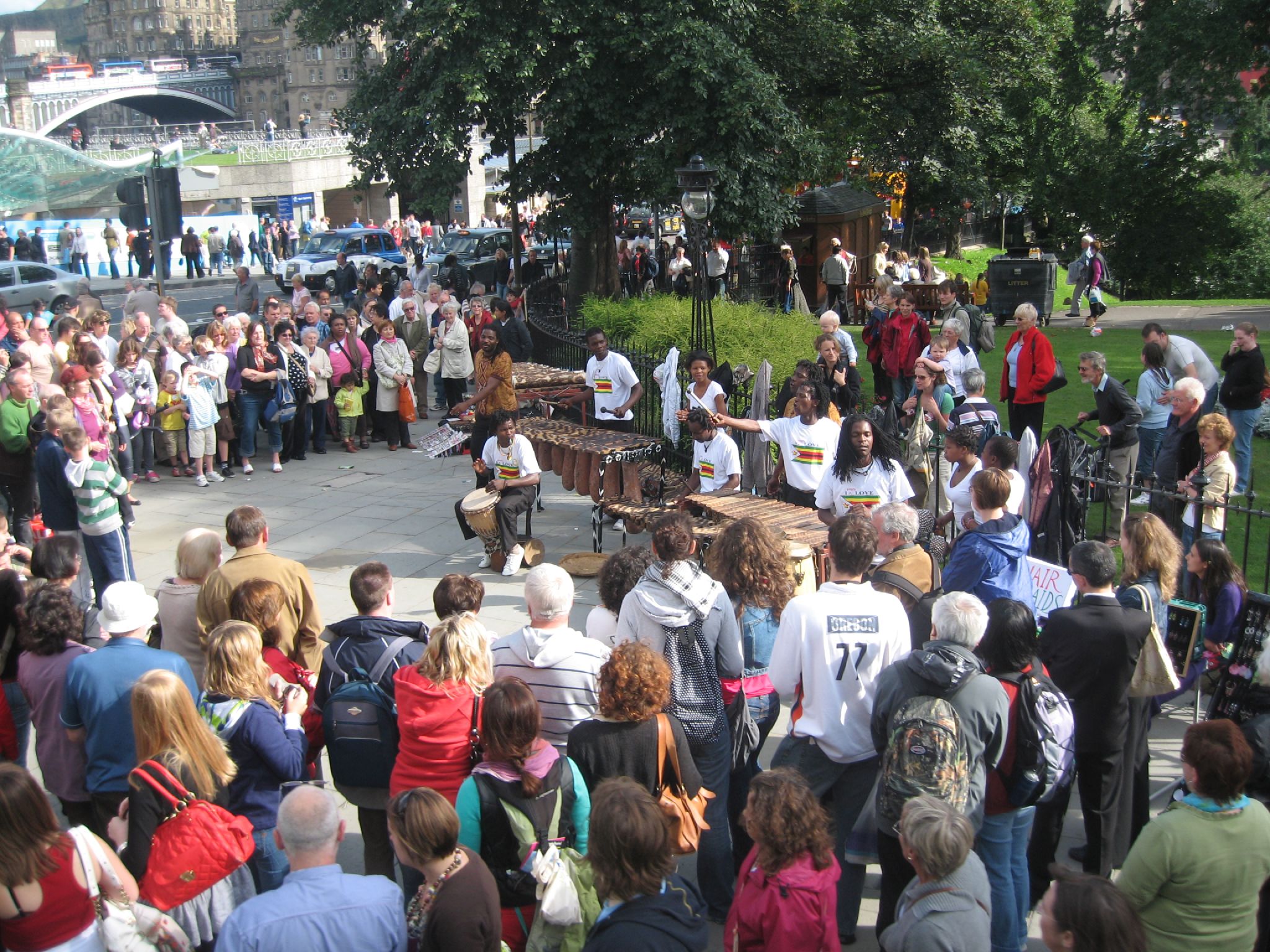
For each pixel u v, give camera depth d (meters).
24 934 3.45
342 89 122.44
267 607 4.95
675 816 3.98
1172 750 6.13
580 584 8.82
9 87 96.94
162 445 12.29
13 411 8.91
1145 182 33.75
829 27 19.69
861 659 4.39
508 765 3.79
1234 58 26.72
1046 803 4.57
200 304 30.09
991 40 23.56
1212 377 10.06
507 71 17.12
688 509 7.89
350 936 3.22
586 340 13.86
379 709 4.47
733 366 13.35
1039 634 4.77
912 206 27.72
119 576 8.05
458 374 14.35
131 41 165.88
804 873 3.39
